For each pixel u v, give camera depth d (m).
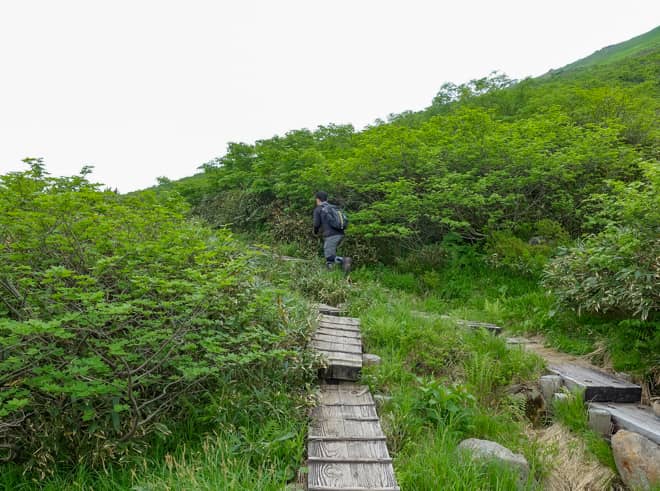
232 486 2.45
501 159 8.60
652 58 23.33
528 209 8.66
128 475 2.71
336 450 2.98
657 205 4.58
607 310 5.04
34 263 3.37
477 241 8.58
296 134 14.31
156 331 3.00
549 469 3.32
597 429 3.76
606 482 3.28
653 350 4.38
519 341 5.46
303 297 6.43
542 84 18.48
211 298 3.43
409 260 8.39
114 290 3.57
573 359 4.98
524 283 7.13
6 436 2.73
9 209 3.28
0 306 3.19
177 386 3.39
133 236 3.91
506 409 3.98
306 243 9.94
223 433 3.02
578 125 10.80
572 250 5.70
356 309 6.17
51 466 2.68
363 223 9.17
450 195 7.90
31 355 2.71
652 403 3.94
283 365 3.79
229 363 3.39
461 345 4.73
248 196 12.61
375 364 4.45
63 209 3.17
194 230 5.06
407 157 9.12
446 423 3.58
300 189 10.31
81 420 2.90
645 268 4.48
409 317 5.54
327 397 3.80
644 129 10.08
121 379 2.94
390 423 3.43
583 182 8.68
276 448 2.92
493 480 2.93
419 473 2.84
